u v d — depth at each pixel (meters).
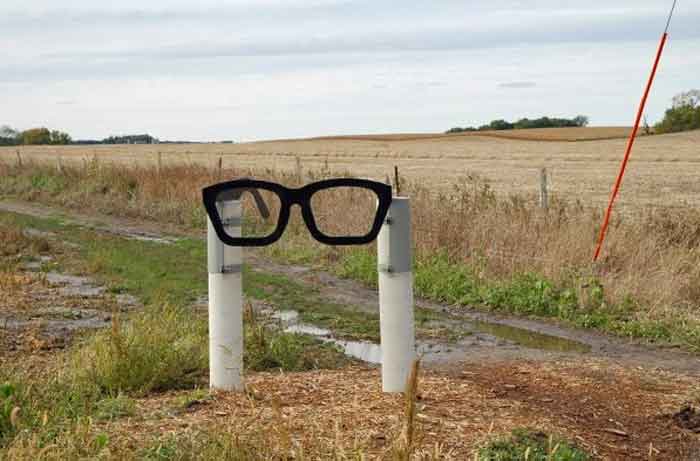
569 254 11.80
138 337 7.16
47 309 10.66
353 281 13.53
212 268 6.06
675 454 5.22
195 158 58.38
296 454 4.27
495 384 6.93
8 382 5.68
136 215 23.31
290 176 22.06
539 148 61.75
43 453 4.50
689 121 82.12
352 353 8.70
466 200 14.84
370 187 5.07
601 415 5.98
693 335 9.37
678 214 13.88
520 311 11.04
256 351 7.76
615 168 38.94
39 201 28.34
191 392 6.23
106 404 5.69
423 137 93.44
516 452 4.64
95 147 97.75
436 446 4.18
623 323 9.98
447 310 11.34
